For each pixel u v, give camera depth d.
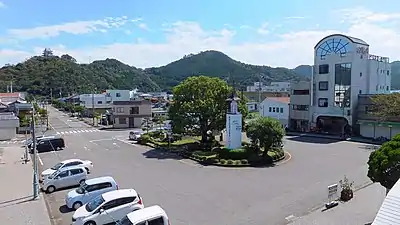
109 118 65.62
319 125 50.53
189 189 21.39
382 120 42.72
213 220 16.33
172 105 35.88
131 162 30.08
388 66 51.22
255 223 15.90
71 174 22.42
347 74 46.72
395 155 14.13
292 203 18.58
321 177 24.20
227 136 31.61
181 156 32.56
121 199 15.99
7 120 46.47
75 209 18.14
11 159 31.67
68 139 45.34
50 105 113.38
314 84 50.50
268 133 28.97
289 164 28.73
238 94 36.12
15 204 18.78
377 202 18.42
